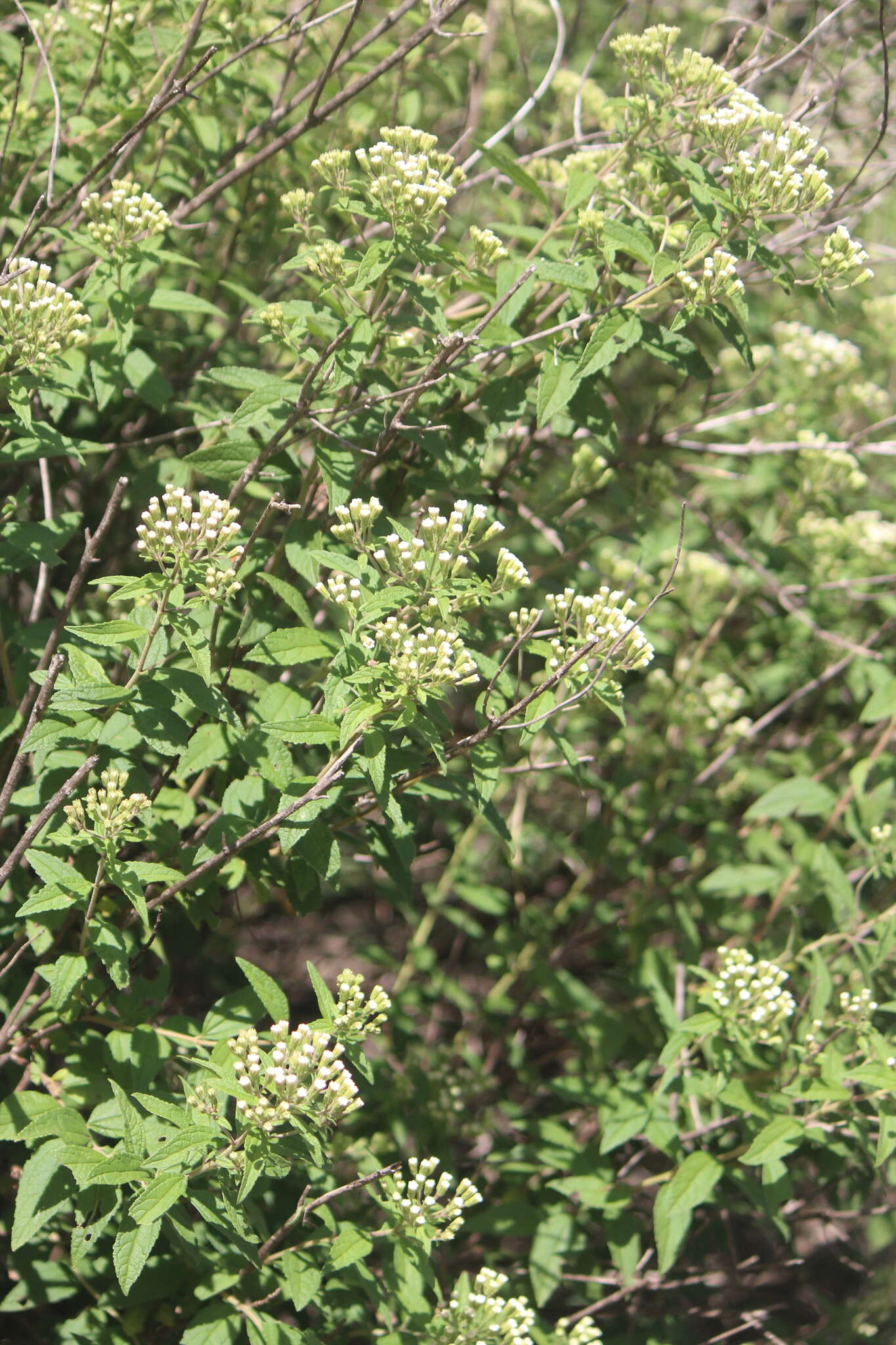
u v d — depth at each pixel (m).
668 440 1.64
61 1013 1.37
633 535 1.60
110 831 1.33
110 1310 1.41
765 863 1.67
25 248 1.49
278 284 1.62
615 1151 1.62
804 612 1.66
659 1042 1.61
